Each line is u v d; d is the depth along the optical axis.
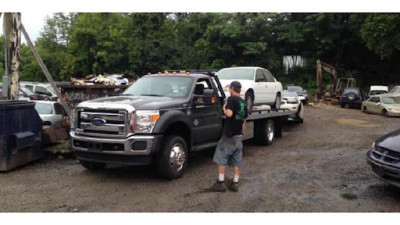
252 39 42.72
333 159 9.31
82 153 7.20
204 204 5.75
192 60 40.62
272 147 11.14
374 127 16.52
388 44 32.56
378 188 6.70
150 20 39.41
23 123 8.11
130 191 6.40
